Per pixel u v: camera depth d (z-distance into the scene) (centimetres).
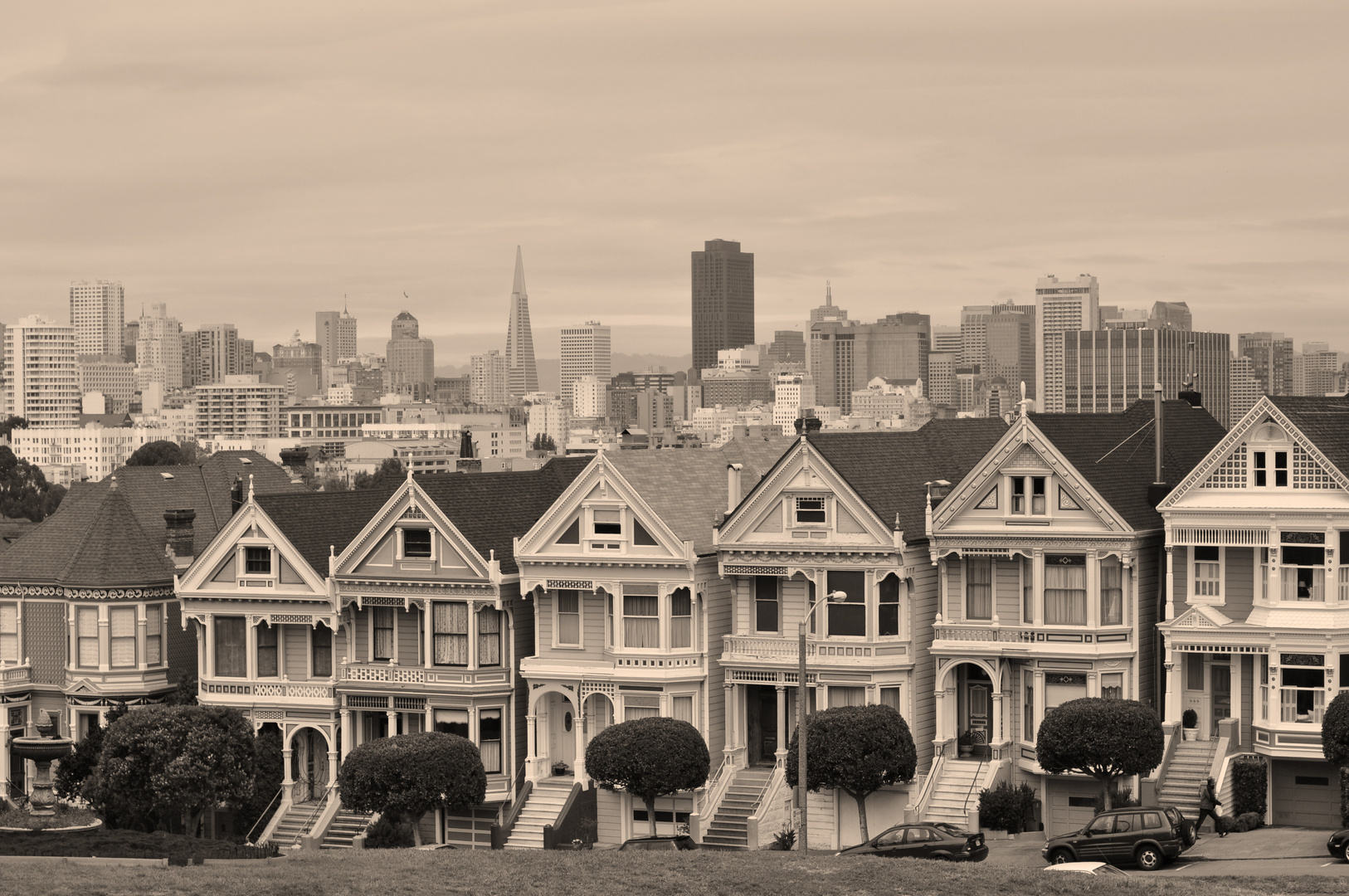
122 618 14950
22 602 15250
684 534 13550
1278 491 12125
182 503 17288
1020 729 12800
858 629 13050
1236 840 11431
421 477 14125
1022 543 12644
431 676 13938
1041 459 12638
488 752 13900
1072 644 12506
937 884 9356
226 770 13412
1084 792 12494
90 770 14238
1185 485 12381
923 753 13062
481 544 13975
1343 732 11294
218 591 14550
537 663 13788
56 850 11938
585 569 13588
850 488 12988
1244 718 12331
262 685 14425
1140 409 13762
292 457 19375
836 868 9806
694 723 13438
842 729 12262
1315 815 12031
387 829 13412
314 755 14575
